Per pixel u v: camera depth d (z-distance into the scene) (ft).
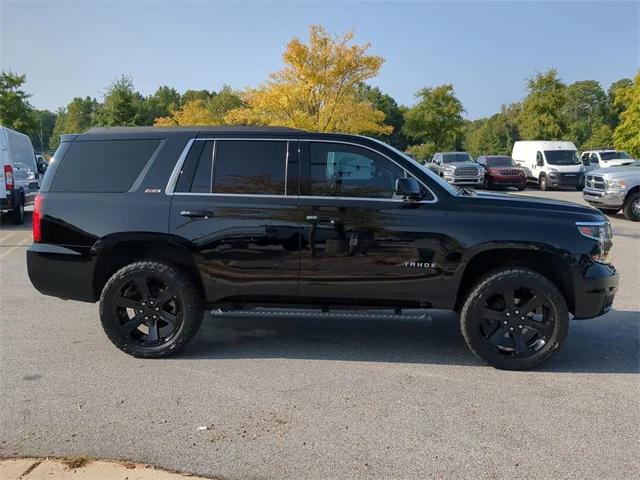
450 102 160.76
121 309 16.53
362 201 15.71
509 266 15.84
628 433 11.91
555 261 15.62
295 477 10.19
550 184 92.58
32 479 9.98
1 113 137.80
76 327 19.21
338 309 16.34
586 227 15.43
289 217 15.75
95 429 11.96
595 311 15.52
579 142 245.24
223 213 15.89
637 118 86.69
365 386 14.35
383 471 10.40
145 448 11.18
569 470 10.47
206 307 16.71
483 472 10.38
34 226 16.69
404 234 15.49
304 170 16.01
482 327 15.70
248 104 64.34
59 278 16.46
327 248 15.70
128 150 16.65
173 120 131.85
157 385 14.35
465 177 94.38
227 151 16.28
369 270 15.67
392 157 15.94
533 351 15.48
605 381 14.80
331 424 12.23
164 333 16.96
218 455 10.92
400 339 18.33
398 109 249.14
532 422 12.39
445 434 11.81
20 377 14.83
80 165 16.71
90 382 14.52
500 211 15.53
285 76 57.26
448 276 15.53
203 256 16.01
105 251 16.20
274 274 15.92
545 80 138.00
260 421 12.36
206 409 12.96
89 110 247.09
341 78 56.34
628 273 28.45
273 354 16.78
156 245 16.42
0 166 45.19
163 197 16.14
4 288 24.93
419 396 13.75
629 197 51.01
